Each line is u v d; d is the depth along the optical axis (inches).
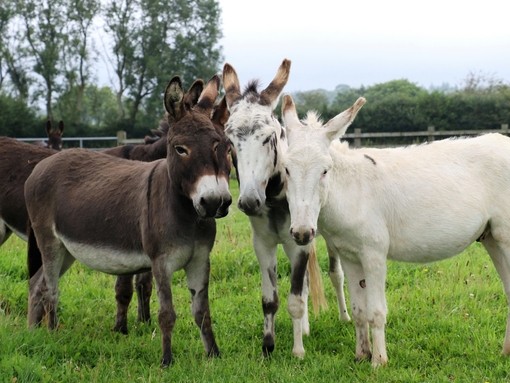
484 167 197.0
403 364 192.4
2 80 1540.4
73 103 1533.0
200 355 202.7
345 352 206.4
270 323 207.5
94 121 1672.0
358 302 198.2
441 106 1040.8
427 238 193.5
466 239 195.9
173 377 180.5
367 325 199.8
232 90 208.8
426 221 192.1
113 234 202.4
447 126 1035.9
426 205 191.8
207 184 178.7
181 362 191.8
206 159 181.3
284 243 206.8
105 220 203.5
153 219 190.4
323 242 351.9
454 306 243.3
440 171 195.6
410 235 193.5
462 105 1038.4
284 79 206.5
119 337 221.8
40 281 223.9
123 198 202.5
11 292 265.1
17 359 182.1
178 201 186.9
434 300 251.3
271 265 210.1
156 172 197.5
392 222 192.7
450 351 201.6
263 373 184.5
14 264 304.8
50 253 220.8
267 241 207.6
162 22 1435.8
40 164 230.7
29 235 232.1
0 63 1520.7
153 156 282.8
